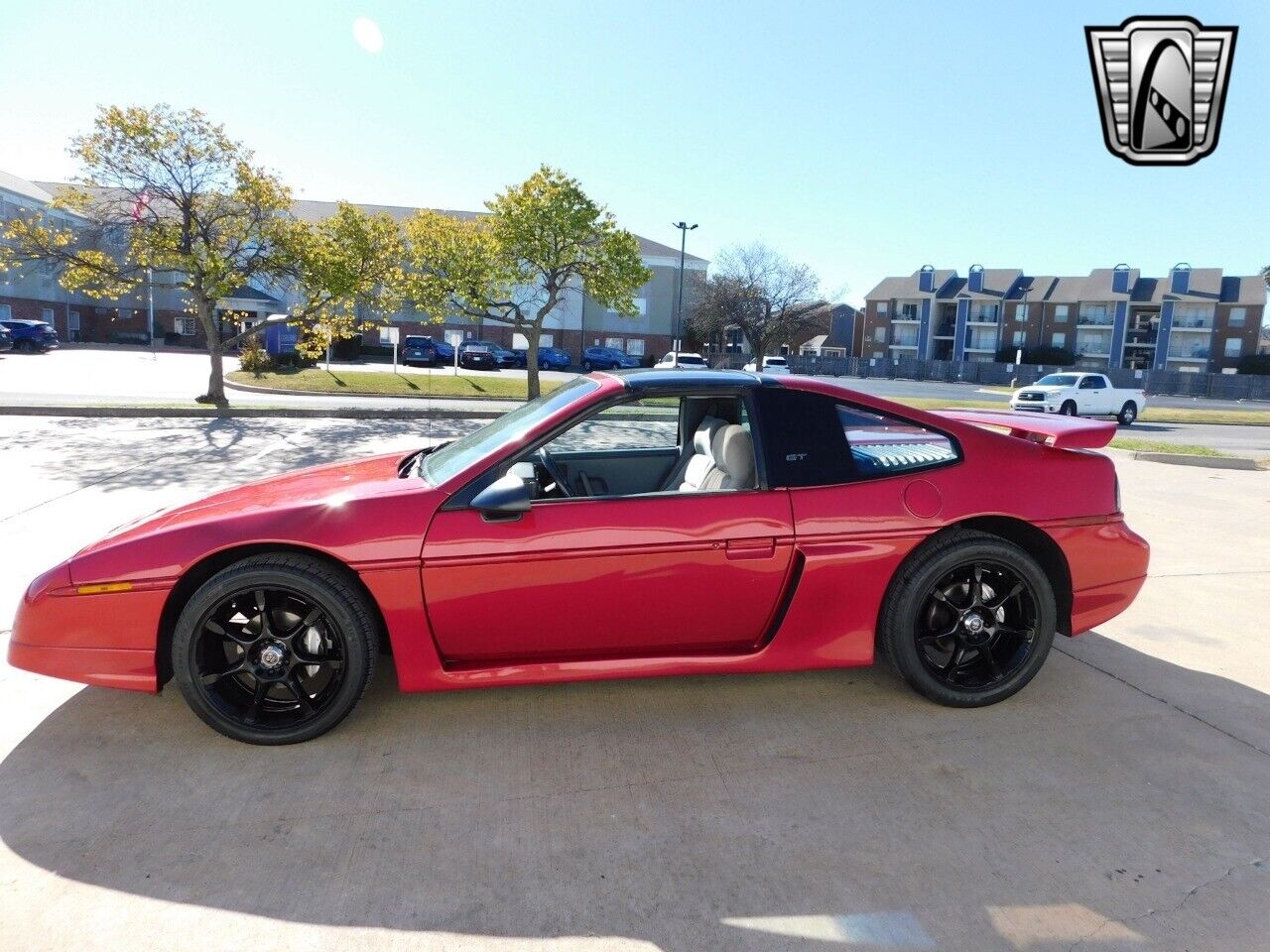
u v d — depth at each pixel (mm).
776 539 3002
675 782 2695
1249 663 3771
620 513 2932
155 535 2836
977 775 2760
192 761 2773
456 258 20719
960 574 3211
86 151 15906
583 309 58344
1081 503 3305
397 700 3270
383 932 1981
